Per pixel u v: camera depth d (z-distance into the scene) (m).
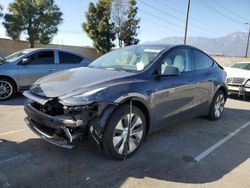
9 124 4.79
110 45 29.00
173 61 4.25
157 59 3.95
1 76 6.88
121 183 2.95
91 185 2.88
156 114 3.81
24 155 3.51
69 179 2.98
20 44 24.03
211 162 3.60
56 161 3.38
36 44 25.33
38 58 7.49
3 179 2.92
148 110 3.64
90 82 3.36
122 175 3.12
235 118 6.04
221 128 5.16
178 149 3.98
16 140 4.00
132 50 4.49
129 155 3.55
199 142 4.33
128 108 3.35
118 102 3.20
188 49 4.74
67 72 4.03
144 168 3.31
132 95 3.35
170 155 3.74
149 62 3.91
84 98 3.03
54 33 27.00
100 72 3.78
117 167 3.29
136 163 3.43
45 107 3.32
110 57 4.56
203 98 4.96
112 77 3.49
